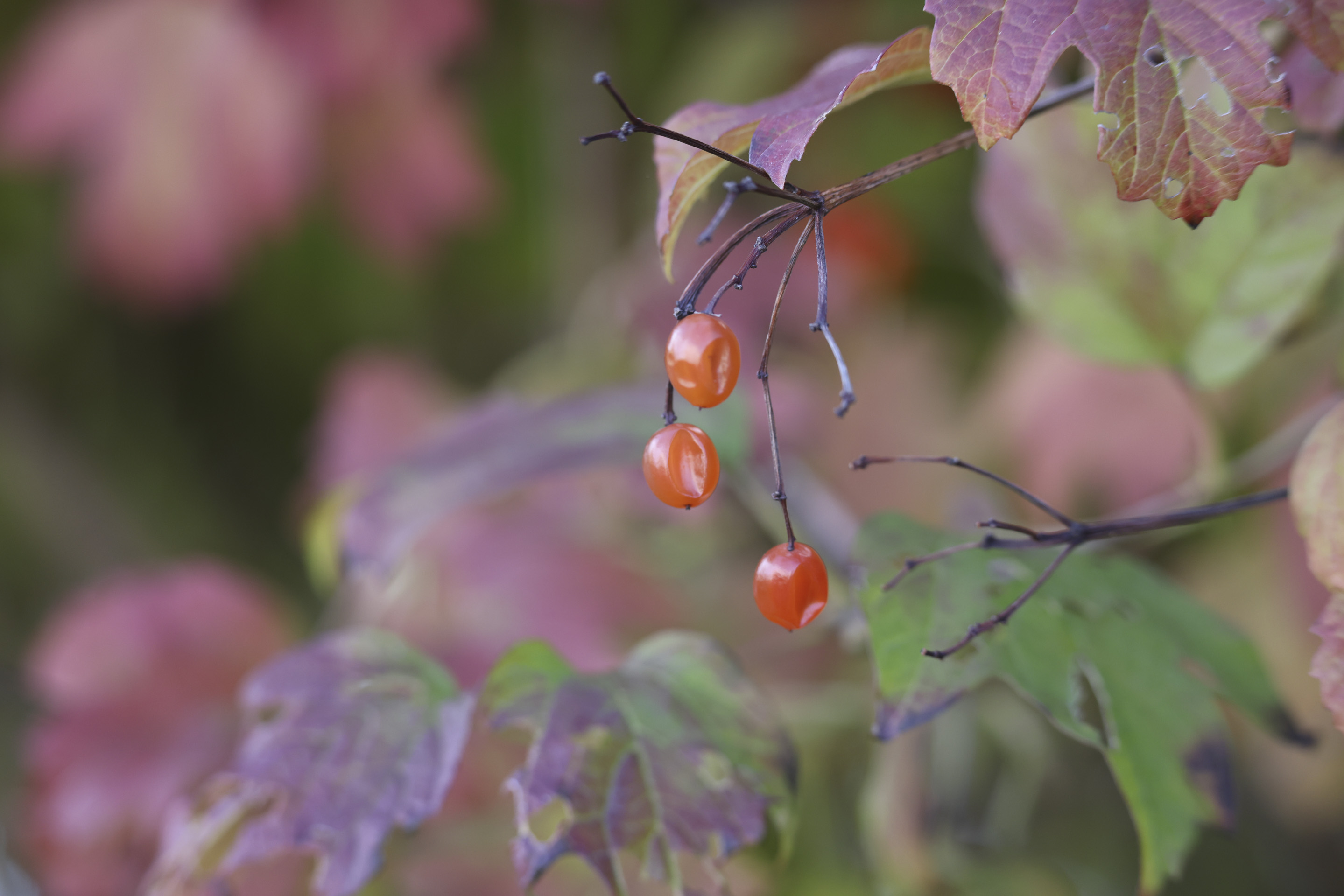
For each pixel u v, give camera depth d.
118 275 0.71
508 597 0.53
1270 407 0.49
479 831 0.46
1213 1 0.38
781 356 0.61
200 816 0.42
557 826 0.42
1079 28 0.38
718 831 0.41
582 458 0.46
